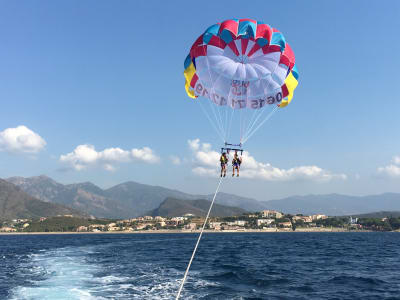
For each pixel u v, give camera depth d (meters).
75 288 28.31
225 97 28.33
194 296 25.47
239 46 27.12
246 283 30.53
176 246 92.56
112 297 25.06
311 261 48.62
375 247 83.69
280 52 27.00
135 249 78.69
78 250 76.75
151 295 25.67
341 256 56.94
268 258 53.66
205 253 64.88
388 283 30.80
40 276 35.25
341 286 29.36
